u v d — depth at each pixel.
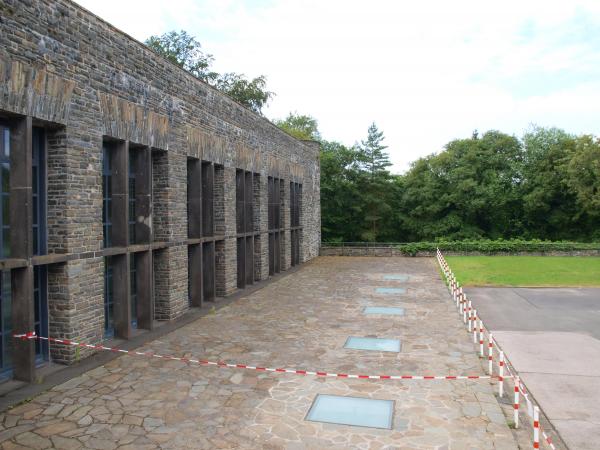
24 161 8.55
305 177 31.52
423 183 50.28
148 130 12.44
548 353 11.45
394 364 10.28
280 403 8.09
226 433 6.97
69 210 9.67
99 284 10.58
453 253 35.56
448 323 14.20
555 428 7.41
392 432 7.04
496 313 16.33
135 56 11.88
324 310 15.94
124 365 9.95
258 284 21.22
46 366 9.59
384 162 49.25
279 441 6.74
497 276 24.97
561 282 23.20
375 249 36.03
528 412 7.93
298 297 18.38
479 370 9.95
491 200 46.94
